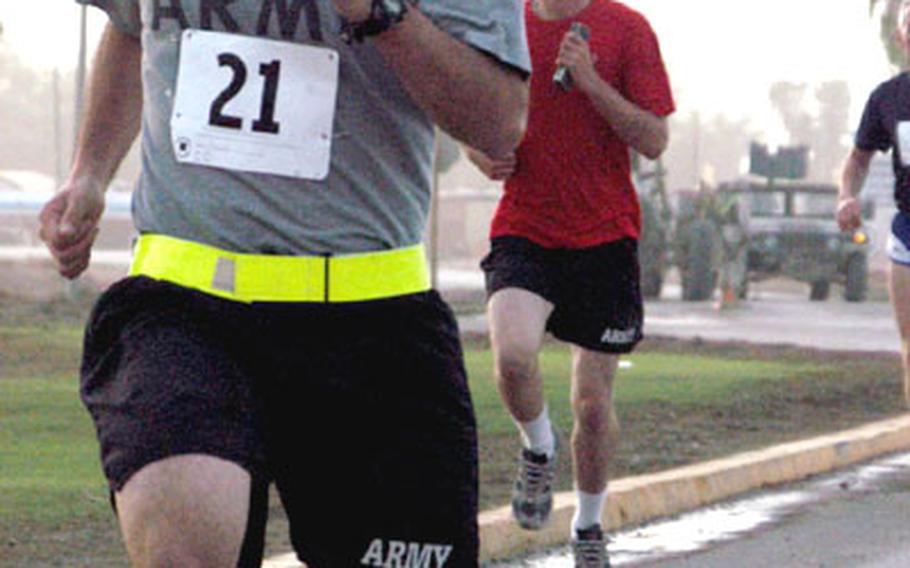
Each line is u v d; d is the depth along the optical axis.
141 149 7.47
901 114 18.55
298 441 7.16
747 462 20.66
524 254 14.06
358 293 7.16
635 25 14.17
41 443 20.88
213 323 7.08
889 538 17.11
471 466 7.19
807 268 69.75
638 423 24.69
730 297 62.03
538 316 13.99
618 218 14.10
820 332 49.19
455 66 6.75
